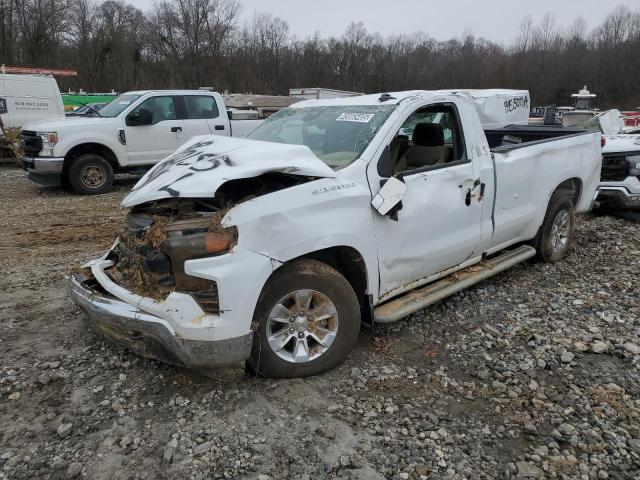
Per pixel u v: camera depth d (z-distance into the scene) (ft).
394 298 13.80
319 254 11.83
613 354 12.98
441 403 11.04
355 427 10.18
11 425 10.18
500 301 16.15
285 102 82.74
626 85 213.66
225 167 10.93
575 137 19.25
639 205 25.77
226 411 10.53
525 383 11.73
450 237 14.25
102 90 178.91
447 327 14.42
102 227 26.30
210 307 10.18
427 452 9.58
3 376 11.76
